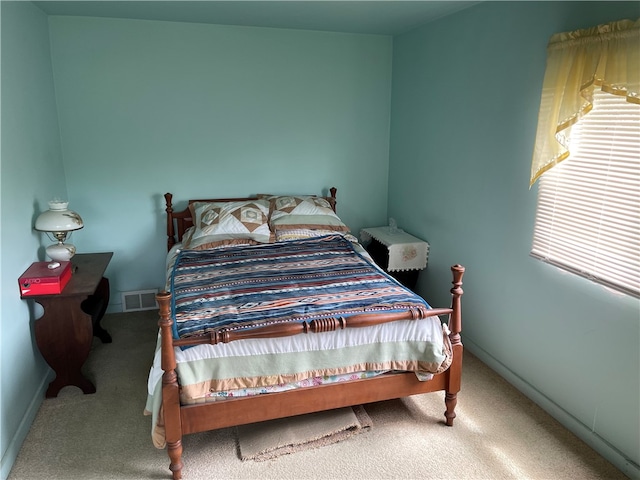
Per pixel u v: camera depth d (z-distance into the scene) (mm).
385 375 2373
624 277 2109
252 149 4066
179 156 3906
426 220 3820
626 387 2148
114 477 2168
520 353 2838
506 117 2811
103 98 3643
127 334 3586
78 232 3801
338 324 2178
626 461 2164
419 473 2191
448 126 3420
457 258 3420
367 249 4258
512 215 2816
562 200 2428
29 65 2936
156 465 2246
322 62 4051
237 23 3697
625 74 1956
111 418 2584
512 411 2650
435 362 2332
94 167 3738
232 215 3648
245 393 2184
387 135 4371
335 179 4340
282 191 4234
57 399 2748
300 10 3225
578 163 2311
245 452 2289
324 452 2324
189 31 3703
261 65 3920
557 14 2389
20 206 2617
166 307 1979
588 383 2354
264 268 3090
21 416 2414
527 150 2658
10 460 2203
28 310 2643
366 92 4223
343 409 2570
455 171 3369
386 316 2258
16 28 2713
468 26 3115
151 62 3682
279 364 2170
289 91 4035
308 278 2885
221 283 2801
